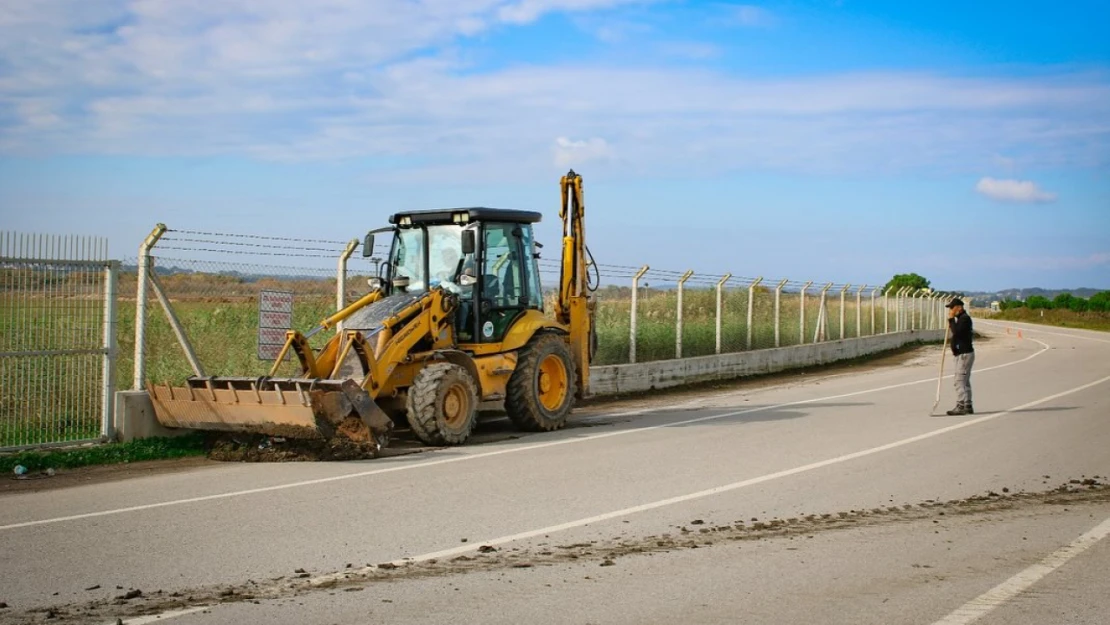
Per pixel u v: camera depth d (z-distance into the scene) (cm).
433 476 1006
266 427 1134
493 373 1335
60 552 698
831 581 623
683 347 2417
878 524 789
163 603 577
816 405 1762
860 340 3553
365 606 569
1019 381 2252
